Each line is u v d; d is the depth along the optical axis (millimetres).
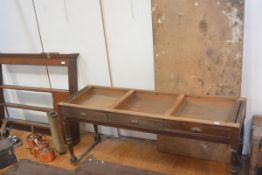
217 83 2322
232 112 2047
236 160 1928
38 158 2852
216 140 1926
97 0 2629
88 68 2971
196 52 2328
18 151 3025
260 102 2371
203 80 2363
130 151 2850
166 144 2729
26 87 3188
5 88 3322
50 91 3020
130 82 2824
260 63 2260
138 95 2551
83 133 3289
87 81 3039
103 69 2896
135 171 2436
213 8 2184
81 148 2982
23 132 3453
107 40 2756
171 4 2316
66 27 2891
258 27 2172
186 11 2277
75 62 2924
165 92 2439
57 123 2787
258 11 2133
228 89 2297
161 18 2377
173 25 2352
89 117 2357
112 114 2229
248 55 2273
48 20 2949
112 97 2623
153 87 2736
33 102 3488
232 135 1849
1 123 3551
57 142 2840
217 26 2201
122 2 2541
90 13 2717
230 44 2193
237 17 2117
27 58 3111
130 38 2643
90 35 2811
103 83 2963
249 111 2434
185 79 2430
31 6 2971
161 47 2447
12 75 3449
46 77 3258
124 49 2715
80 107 2352
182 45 2363
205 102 2299
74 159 2693
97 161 2621
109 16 2648
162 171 2506
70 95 2859
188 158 2654
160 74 2516
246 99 2275
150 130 2133
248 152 2521
